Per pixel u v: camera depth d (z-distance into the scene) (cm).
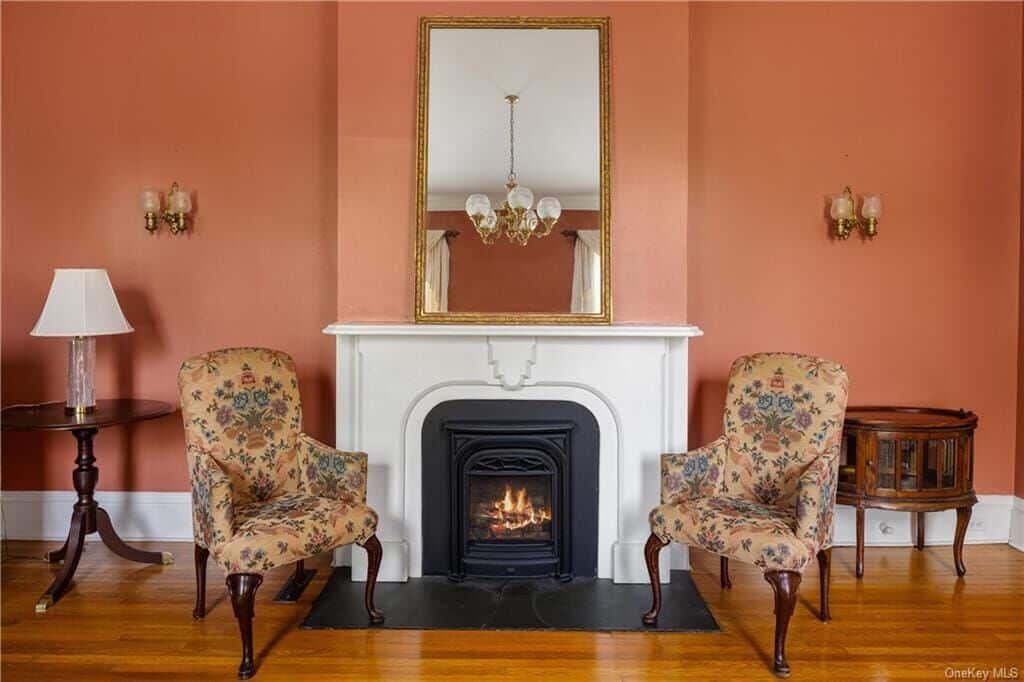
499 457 344
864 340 398
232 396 313
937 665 271
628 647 286
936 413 381
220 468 296
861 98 395
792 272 398
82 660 274
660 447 350
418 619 308
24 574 356
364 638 292
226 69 396
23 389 400
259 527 274
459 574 347
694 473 313
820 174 396
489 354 348
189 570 361
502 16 356
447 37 356
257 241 399
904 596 332
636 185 355
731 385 331
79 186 397
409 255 357
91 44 395
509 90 355
